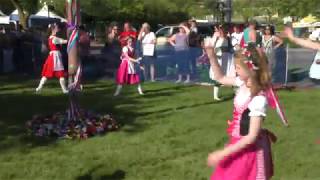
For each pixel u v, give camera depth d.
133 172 7.19
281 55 15.64
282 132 9.57
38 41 18.94
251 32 14.27
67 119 9.48
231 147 4.75
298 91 14.89
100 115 9.91
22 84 16.20
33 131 9.27
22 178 6.96
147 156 7.93
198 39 17.30
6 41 19.20
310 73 16.00
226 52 14.55
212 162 4.79
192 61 16.50
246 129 4.84
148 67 17.12
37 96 13.70
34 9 42.41
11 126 9.96
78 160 7.71
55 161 7.67
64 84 14.29
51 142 8.74
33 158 7.83
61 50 14.49
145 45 16.92
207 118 10.75
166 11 46.75
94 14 41.06
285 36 5.95
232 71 14.32
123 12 42.38
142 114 11.16
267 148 5.00
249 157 4.88
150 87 15.61
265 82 4.87
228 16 25.47
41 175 7.07
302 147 8.57
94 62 17.77
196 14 51.34
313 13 51.75
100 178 6.95
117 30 18.39
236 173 4.87
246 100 4.86
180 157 7.93
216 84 13.09
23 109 11.73
